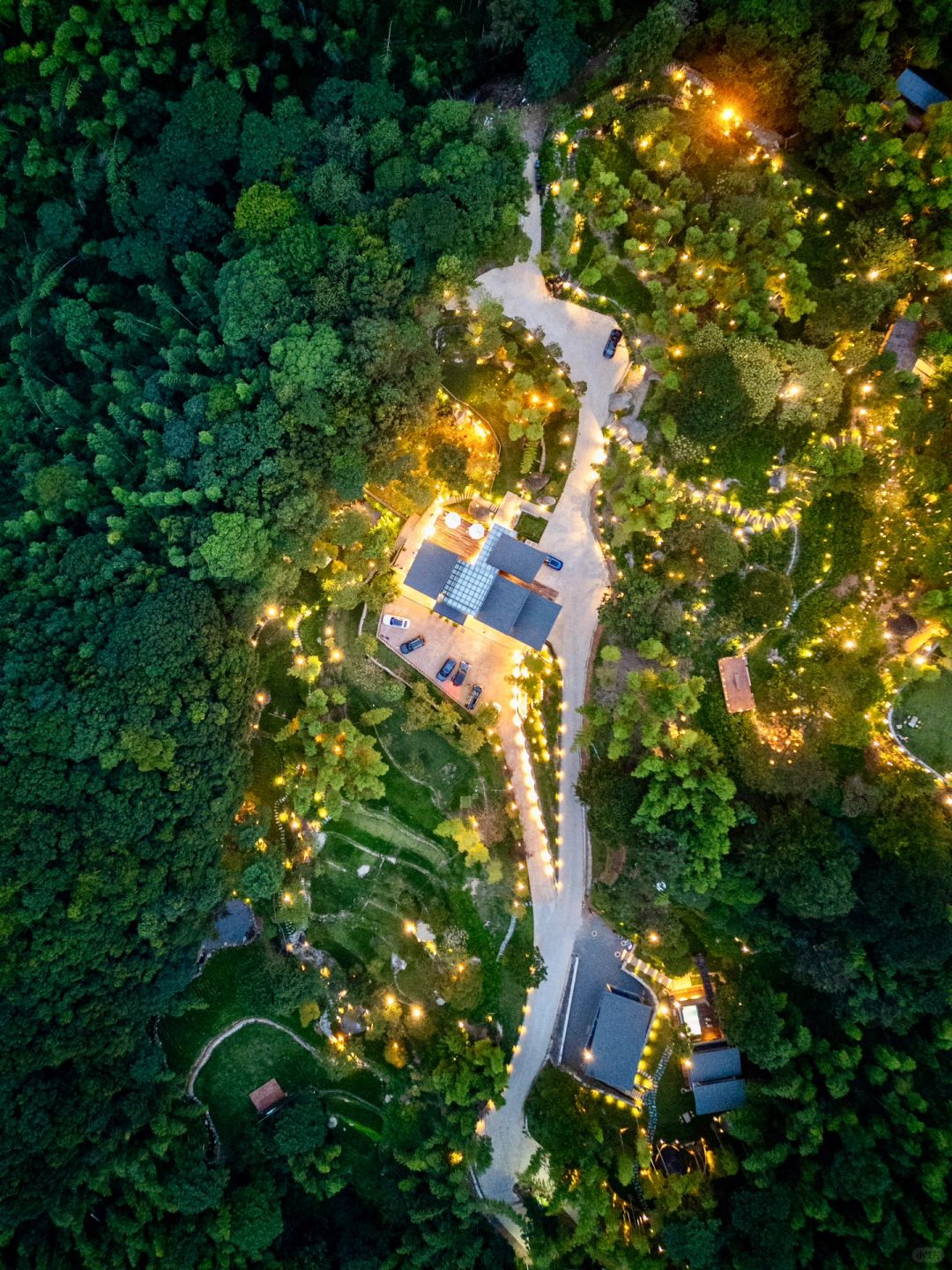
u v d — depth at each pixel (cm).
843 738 4759
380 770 4962
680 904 5025
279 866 4878
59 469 4891
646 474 4909
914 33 4847
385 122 4853
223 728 4675
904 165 4762
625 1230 4700
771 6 4669
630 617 4975
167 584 4594
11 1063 4216
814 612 4962
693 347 4738
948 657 4759
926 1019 4622
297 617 5138
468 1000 5003
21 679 4406
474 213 4716
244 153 4981
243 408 4672
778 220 4872
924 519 4788
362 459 4634
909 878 4403
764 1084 4762
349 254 4619
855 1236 4369
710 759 4766
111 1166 4578
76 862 4294
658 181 5041
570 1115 4934
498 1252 5012
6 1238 4266
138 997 4603
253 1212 4778
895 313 4919
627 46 4853
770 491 4988
